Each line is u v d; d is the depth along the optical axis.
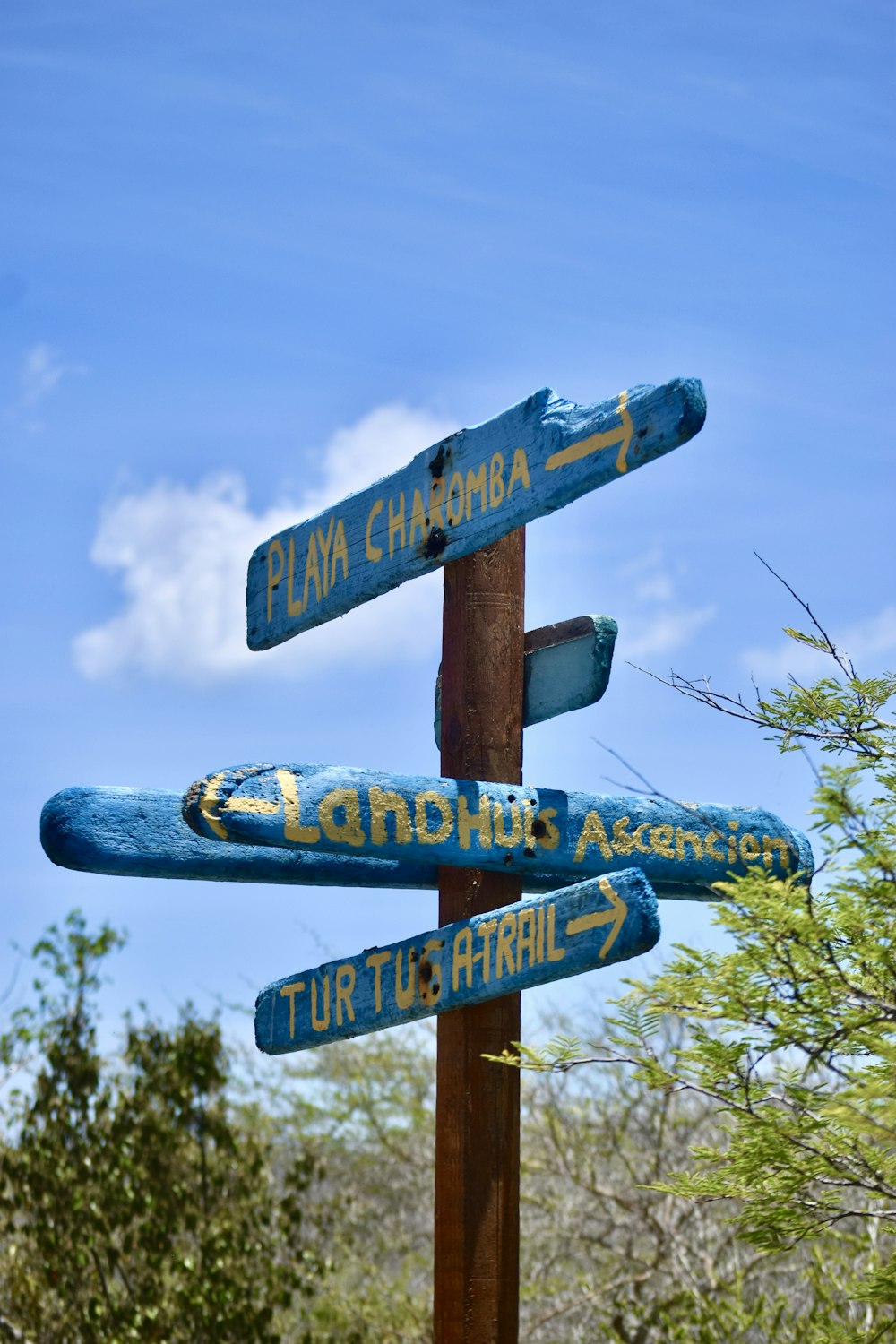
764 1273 9.95
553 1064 3.26
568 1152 11.80
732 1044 3.16
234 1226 10.63
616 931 2.96
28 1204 10.35
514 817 3.54
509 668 3.84
